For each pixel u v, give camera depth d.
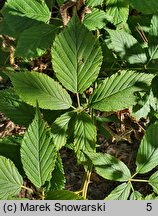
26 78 0.49
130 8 0.65
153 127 0.50
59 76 0.49
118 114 0.63
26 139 0.46
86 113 0.50
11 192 0.46
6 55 0.66
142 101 0.57
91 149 0.50
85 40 0.49
